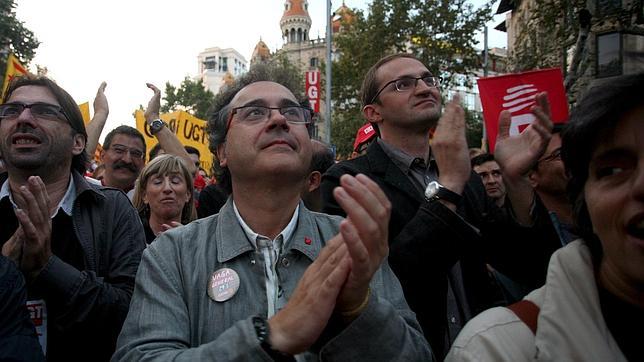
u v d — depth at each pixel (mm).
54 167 2191
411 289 1863
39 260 1901
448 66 20344
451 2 19781
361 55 20812
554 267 1157
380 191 1221
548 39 14906
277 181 1661
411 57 2617
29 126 2119
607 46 12383
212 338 1452
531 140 2029
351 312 1292
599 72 12430
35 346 1628
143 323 1434
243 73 1980
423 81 2502
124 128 4375
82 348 2029
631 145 1057
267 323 1229
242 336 1198
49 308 2002
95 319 1944
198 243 1634
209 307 1495
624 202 1053
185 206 3582
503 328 1147
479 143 29750
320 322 1183
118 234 2273
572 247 1184
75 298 1900
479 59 20344
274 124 1678
